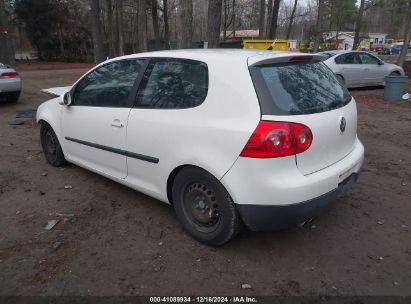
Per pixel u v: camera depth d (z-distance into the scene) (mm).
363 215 4090
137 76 3945
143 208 4211
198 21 49531
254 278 3061
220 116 3156
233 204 3166
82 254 3359
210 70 3311
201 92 3330
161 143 3562
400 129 8039
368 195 4602
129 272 3125
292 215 2996
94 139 4414
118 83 4148
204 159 3191
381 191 4727
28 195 4539
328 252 3408
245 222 3141
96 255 3348
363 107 10758
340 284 2996
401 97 11766
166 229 3779
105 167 4418
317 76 3549
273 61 3248
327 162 3309
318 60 3783
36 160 5820
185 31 11062
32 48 45625
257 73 3096
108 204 4309
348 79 13914
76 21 41281
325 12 41500
